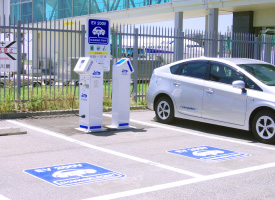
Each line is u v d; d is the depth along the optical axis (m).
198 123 9.85
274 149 7.28
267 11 20.72
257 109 7.77
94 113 8.44
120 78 8.75
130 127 9.00
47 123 9.33
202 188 4.96
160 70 9.81
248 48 16.17
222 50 14.67
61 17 28.38
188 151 7.01
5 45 10.16
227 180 5.33
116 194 4.66
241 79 8.12
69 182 5.07
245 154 6.87
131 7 24.30
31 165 5.83
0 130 8.01
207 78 8.68
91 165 5.93
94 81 8.34
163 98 9.59
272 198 4.66
